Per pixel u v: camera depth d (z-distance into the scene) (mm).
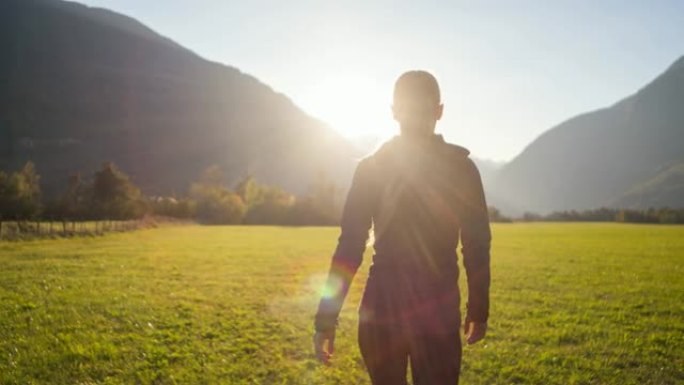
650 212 141500
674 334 11242
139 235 58125
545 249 42312
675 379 8219
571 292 17984
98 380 7867
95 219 88312
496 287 19391
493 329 11695
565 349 9914
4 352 9148
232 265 27328
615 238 60906
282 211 125000
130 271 23234
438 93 3936
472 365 8734
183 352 9438
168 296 16062
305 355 9391
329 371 8359
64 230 50469
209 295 16484
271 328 11602
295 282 20297
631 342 10484
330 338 3980
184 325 11742
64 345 9688
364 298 3914
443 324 3734
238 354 9359
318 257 33375
